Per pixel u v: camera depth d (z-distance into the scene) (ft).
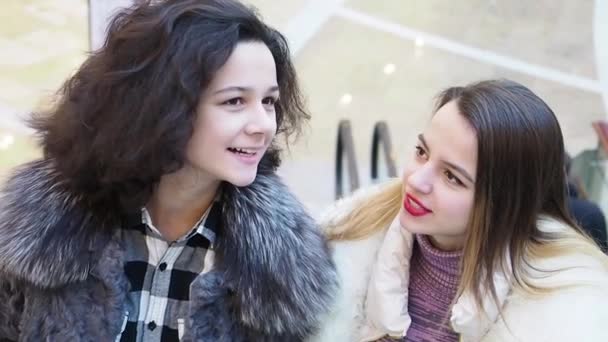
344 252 4.27
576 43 18.25
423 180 3.49
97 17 6.81
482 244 3.46
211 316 3.55
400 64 17.95
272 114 3.41
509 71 17.70
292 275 3.67
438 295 3.91
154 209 3.72
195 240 3.71
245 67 3.13
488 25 18.88
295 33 18.06
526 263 3.55
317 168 14.85
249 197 3.71
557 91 17.15
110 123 3.12
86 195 3.58
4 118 11.12
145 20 3.05
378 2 19.29
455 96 3.57
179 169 3.29
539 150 3.35
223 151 3.22
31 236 3.53
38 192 3.65
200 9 3.03
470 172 3.34
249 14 3.17
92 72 3.21
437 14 19.22
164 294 3.67
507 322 3.51
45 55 12.75
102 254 3.56
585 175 11.22
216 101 3.13
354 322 4.06
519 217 3.45
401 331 3.86
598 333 3.24
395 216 4.20
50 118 3.60
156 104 2.99
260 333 3.67
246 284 3.56
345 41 18.40
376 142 13.20
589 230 5.98
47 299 3.58
